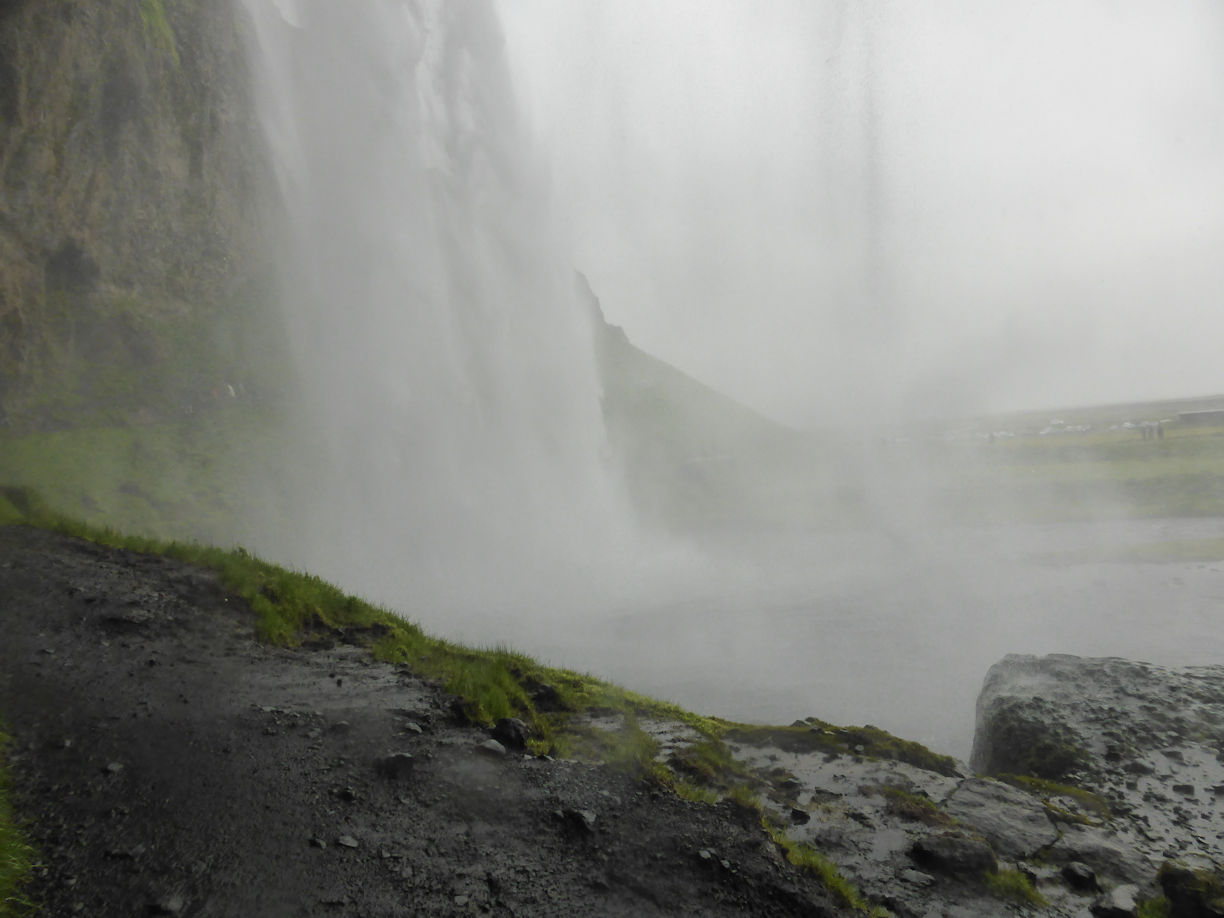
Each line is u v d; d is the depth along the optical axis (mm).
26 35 47594
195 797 5859
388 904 4754
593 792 6617
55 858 4910
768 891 5215
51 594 10250
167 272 56781
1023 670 11641
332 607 12469
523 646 25219
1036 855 6406
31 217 45812
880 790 7488
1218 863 6461
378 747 7113
